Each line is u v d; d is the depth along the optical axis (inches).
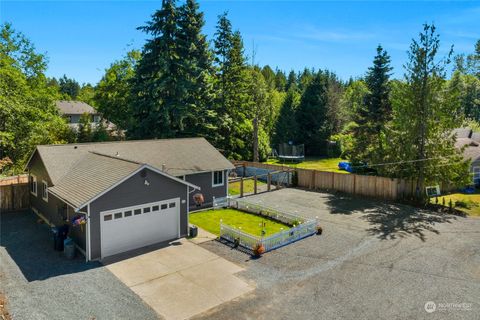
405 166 952.9
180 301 434.3
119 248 587.5
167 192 641.6
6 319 385.4
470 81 2551.7
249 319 395.9
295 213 842.2
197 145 1026.7
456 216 807.7
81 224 567.5
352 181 1043.9
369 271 520.1
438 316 402.6
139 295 448.1
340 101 2228.1
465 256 574.9
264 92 1759.4
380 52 1396.4
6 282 477.7
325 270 523.5
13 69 1246.9
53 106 1462.8
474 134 1582.2
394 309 417.7
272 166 1277.1
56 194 622.2
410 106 943.0
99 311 409.1
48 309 410.3
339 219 792.9
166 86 1277.1
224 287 470.6
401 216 811.4
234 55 1600.6
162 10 1272.1
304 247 618.5
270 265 541.6
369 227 730.8
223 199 912.3
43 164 751.1
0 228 714.8
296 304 427.8
